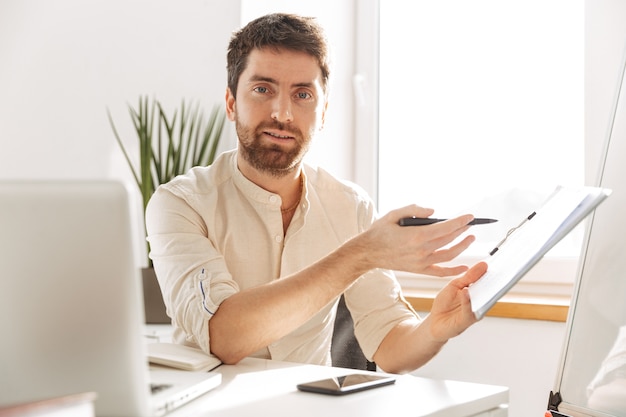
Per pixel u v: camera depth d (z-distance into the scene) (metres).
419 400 1.21
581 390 1.63
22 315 0.96
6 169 3.21
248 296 1.50
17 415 0.73
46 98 3.17
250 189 1.81
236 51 1.80
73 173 3.14
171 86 3.03
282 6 2.88
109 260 0.96
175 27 3.03
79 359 0.97
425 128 2.81
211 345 1.51
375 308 1.79
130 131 3.07
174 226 1.73
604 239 1.69
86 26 3.13
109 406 0.99
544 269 2.45
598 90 2.35
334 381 1.30
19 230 0.95
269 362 1.55
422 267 1.42
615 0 2.31
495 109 2.65
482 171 2.68
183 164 2.91
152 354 1.46
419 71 2.82
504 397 1.30
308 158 2.86
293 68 1.73
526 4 2.58
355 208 1.93
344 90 2.94
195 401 1.21
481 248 2.65
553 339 2.21
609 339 1.58
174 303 1.63
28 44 3.19
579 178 2.48
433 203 2.79
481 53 2.68
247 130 1.75
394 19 2.87
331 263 1.47
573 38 2.49
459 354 2.37
